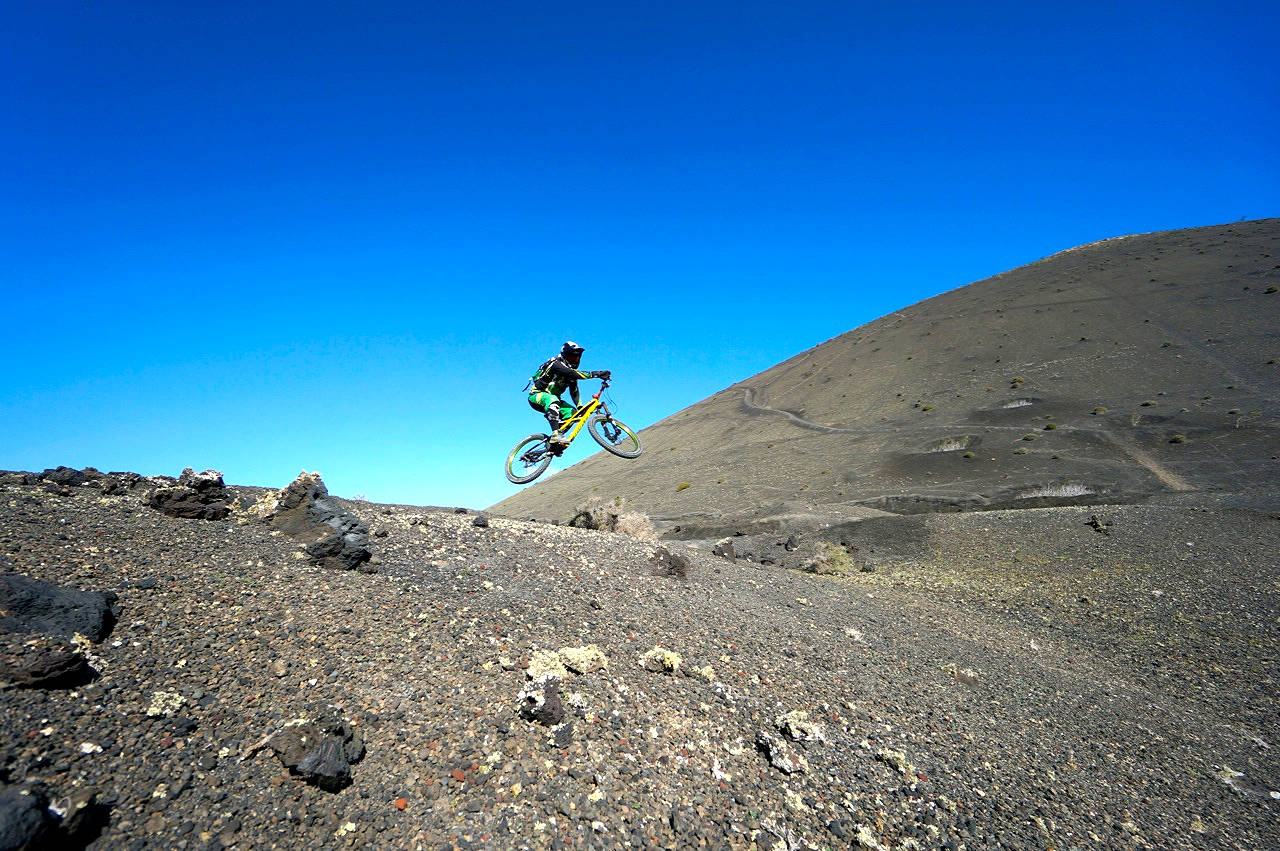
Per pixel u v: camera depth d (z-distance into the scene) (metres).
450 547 11.57
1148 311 76.94
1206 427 49.56
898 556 31.00
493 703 6.88
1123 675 15.83
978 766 8.77
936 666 12.63
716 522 43.34
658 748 7.00
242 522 10.15
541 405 9.43
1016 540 29.66
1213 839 8.74
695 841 5.96
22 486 9.38
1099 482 43.34
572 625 9.37
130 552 8.00
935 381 77.94
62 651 5.45
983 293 107.38
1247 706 14.19
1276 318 65.12
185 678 6.06
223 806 4.88
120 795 4.64
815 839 6.46
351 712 6.25
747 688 8.93
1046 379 68.19
